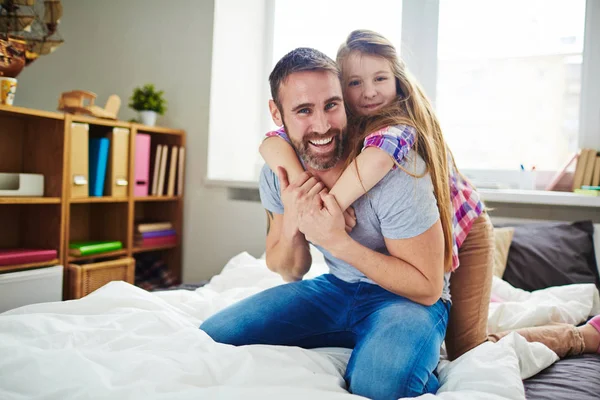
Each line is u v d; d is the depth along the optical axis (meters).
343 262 1.11
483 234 1.19
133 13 2.71
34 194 1.96
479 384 0.88
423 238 0.96
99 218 2.40
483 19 2.21
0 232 2.04
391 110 1.00
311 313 1.12
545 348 1.14
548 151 2.13
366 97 1.01
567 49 2.08
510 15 2.17
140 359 0.88
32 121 2.05
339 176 1.03
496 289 1.64
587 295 1.54
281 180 1.05
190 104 2.56
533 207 2.03
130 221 2.32
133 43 2.71
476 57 2.23
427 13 2.29
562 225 1.86
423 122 1.02
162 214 2.62
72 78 2.88
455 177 1.16
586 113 2.01
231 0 2.55
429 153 1.00
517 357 1.04
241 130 2.70
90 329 1.03
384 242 1.06
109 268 2.16
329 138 0.99
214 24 2.47
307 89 0.96
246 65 2.69
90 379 0.80
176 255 2.59
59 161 2.00
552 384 1.03
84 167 2.10
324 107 0.97
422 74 2.31
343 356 1.08
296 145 1.01
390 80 1.01
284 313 1.12
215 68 2.50
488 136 2.23
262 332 1.12
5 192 1.85
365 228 1.03
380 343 0.93
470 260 1.17
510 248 1.81
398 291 0.99
